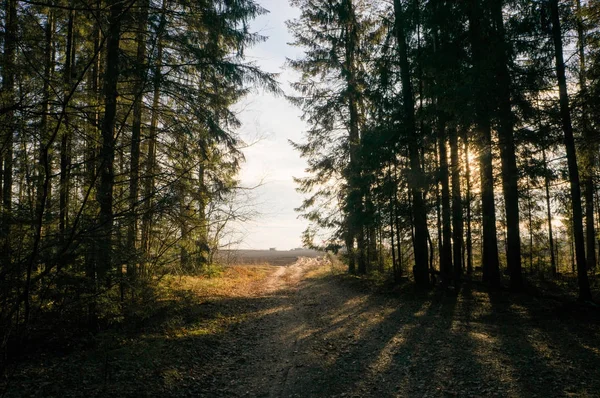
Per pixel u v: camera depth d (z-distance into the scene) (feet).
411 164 43.75
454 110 34.58
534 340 23.15
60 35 27.35
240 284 62.13
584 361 19.10
